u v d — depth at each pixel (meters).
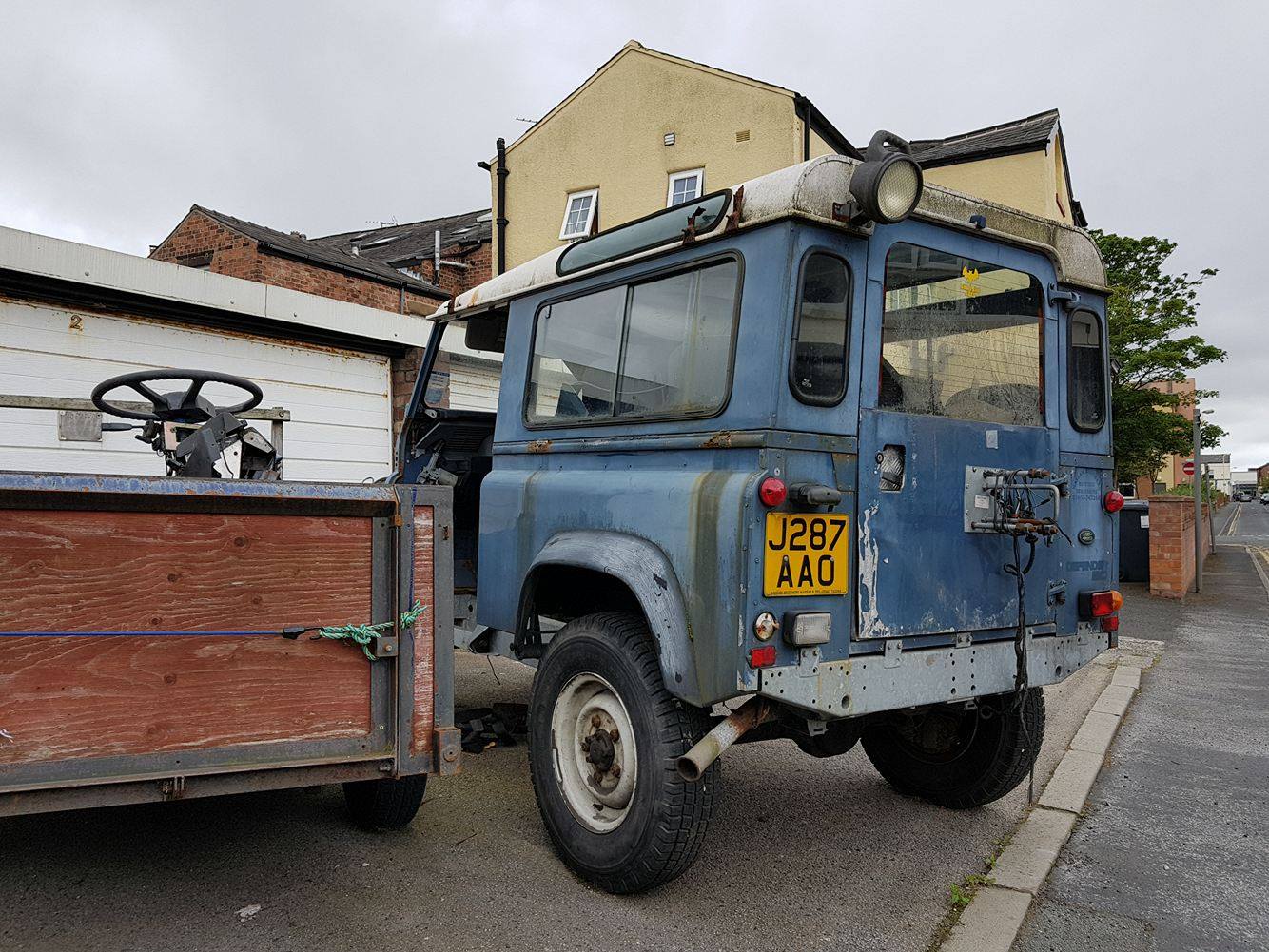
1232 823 4.14
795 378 2.95
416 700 2.91
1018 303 3.72
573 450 3.81
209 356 7.42
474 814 3.97
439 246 18.45
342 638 2.79
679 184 15.35
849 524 3.04
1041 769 4.82
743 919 3.08
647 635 3.23
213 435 3.60
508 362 4.39
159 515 2.54
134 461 6.94
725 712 3.18
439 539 2.97
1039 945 3.00
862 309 3.13
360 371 8.63
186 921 2.92
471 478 5.42
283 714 2.71
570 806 3.41
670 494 3.10
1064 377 3.85
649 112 15.59
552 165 16.75
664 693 3.08
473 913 3.05
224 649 2.62
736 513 2.81
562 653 3.48
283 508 2.70
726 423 3.06
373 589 2.86
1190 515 14.72
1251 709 6.25
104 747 2.46
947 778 4.19
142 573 2.52
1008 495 3.46
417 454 5.20
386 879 3.29
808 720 3.09
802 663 2.88
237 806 3.97
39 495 2.35
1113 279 22.48
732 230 3.12
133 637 2.50
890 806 4.26
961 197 3.46
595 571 3.34
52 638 2.40
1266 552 24.66
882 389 3.20
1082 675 7.16
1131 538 14.24
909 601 3.18
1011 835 3.90
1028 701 3.94
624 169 15.84
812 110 14.65
